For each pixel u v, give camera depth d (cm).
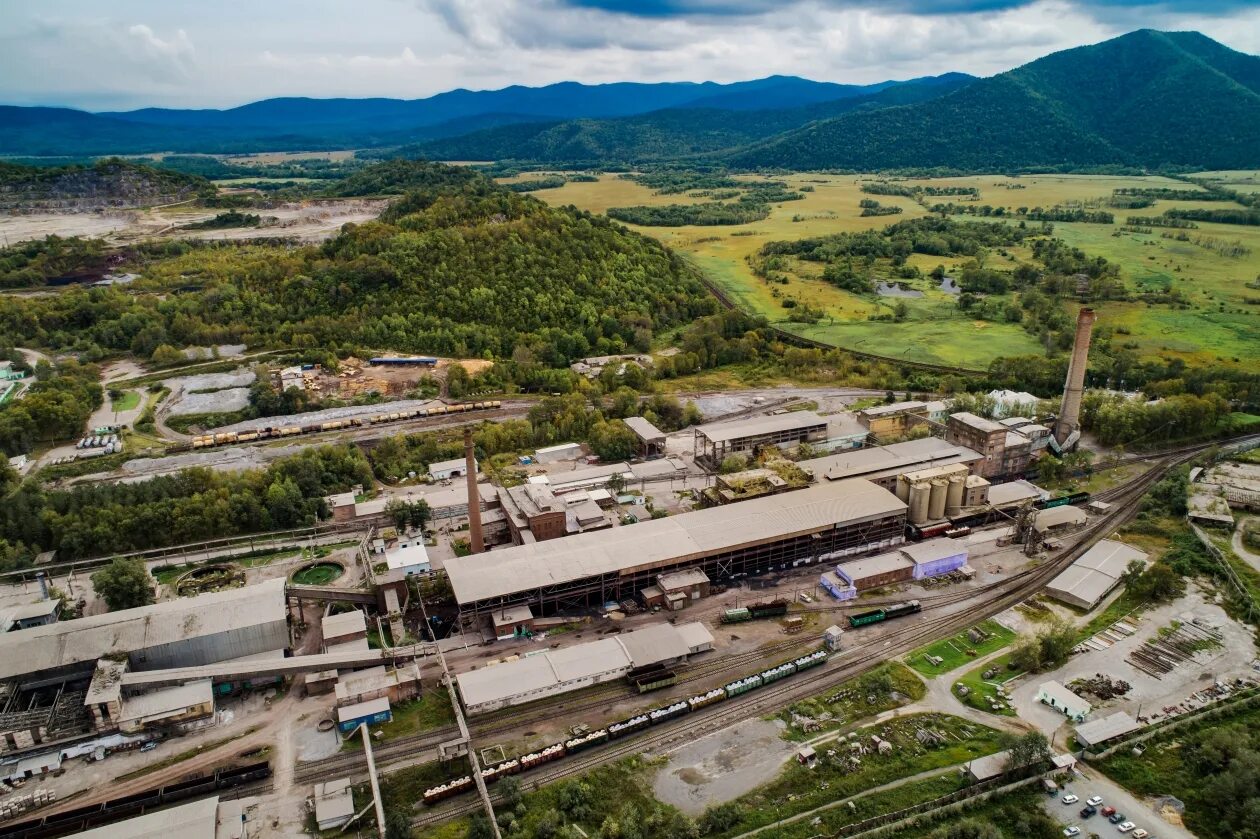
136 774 13212
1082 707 14275
